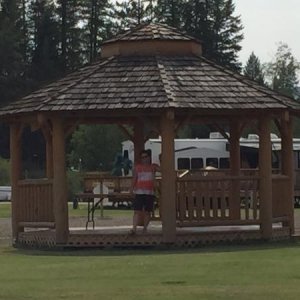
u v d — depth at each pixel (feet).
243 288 42.78
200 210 67.87
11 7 297.74
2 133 263.08
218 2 305.32
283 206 72.23
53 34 303.27
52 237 69.15
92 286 44.39
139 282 45.52
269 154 69.41
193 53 73.00
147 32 73.10
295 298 39.93
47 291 42.91
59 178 68.23
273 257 57.00
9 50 280.72
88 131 218.38
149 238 67.10
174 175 66.74
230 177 68.39
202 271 49.70
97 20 309.22
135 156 77.46
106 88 68.18
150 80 68.64
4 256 63.62
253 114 68.49
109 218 106.52
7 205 153.28
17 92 277.85
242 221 68.69
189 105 65.77
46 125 68.54
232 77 70.08
